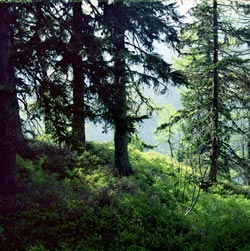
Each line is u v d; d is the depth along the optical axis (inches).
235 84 884.6
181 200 652.1
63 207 480.7
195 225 544.1
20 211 454.9
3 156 484.1
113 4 558.9
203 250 476.7
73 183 579.8
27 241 414.9
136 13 559.5
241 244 513.0
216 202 687.1
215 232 532.7
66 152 684.7
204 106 879.7
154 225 511.2
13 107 458.9
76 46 450.3
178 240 479.2
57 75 481.1
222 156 895.7
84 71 464.1
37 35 441.7
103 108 478.9
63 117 461.7
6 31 461.7
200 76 869.2
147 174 740.0
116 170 674.8
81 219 465.4
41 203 482.6
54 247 417.4
